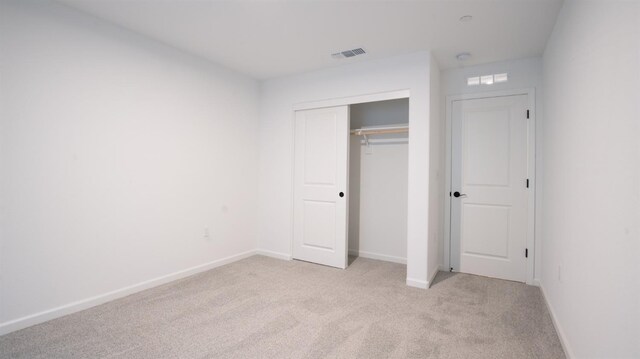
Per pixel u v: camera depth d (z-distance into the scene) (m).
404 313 2.34
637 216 1.02
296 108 3.75
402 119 3.81
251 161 3.93
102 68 2.45
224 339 1.95
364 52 3.03
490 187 3.23
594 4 1.45
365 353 1.81
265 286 2.89
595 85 1.43
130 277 2.65
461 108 3.35
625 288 1.11
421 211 2.92
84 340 1.92
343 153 3.48
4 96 1.96
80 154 2.32
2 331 1.96
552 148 2.43
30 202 2.08
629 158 1.08
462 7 2.19
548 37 2.60
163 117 2.90
